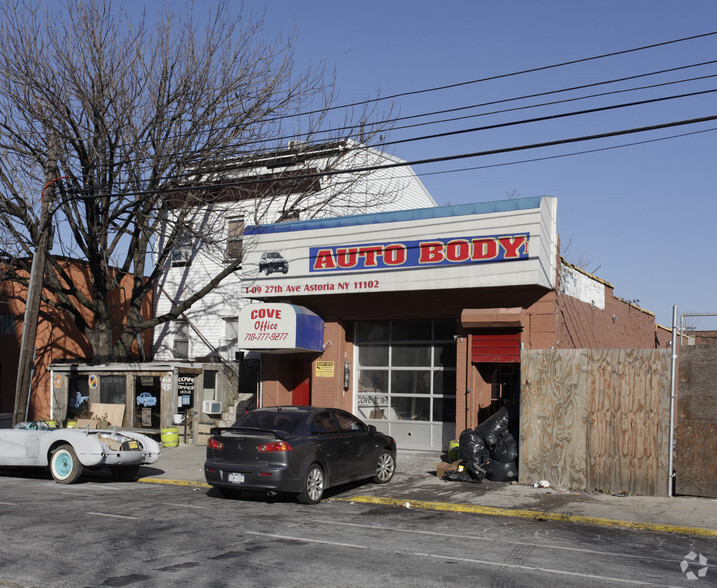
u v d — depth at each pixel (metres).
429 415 18.88
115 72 21.41
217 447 12.87
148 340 27.58
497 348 16.89
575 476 13.99
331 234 19.00
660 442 13.39
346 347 19.78
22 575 7.52
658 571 8.28
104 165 21.55
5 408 26.25
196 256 25.95
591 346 19.91
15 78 21.14
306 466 12.59
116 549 8.68
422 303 18.17
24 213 21.91
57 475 14.88
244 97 22.84
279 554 8.59
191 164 22.56
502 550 9.21
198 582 7.32
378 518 11.45
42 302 24.23
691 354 13.29
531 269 16.02
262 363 20.73
